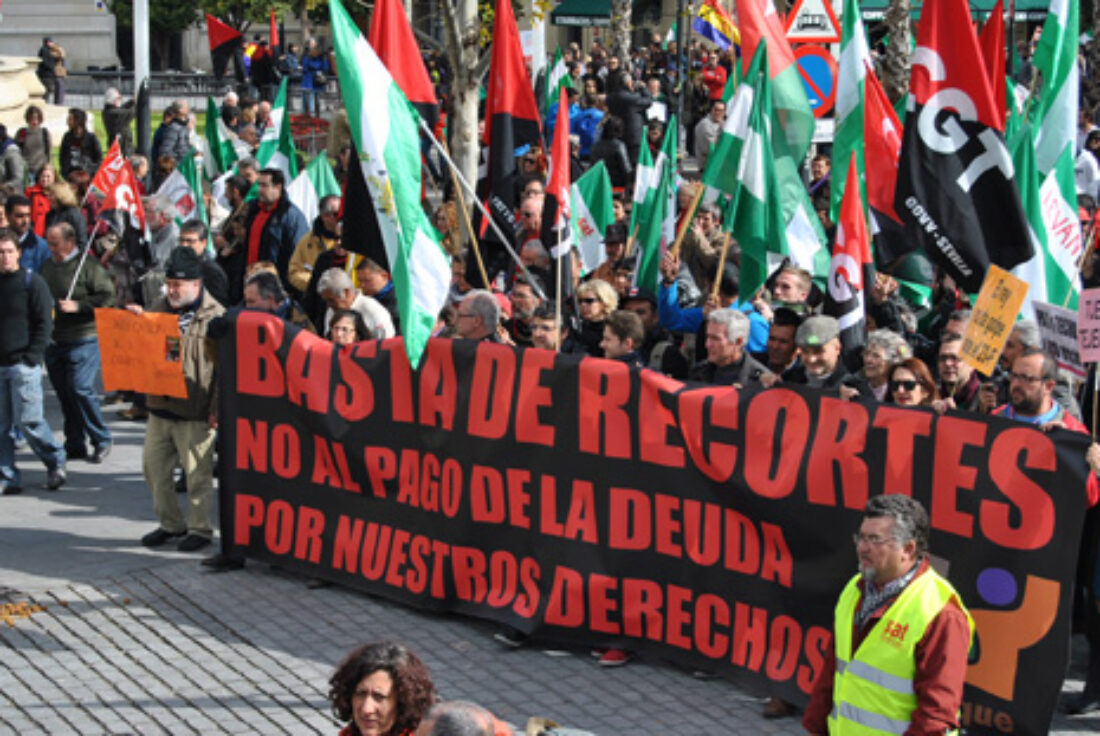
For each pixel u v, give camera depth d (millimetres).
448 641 8500
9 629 8766
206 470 10070
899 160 8555
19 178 19891
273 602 9156
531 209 11664
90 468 12344
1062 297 9680
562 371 8188
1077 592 8055
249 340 9461
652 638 7977
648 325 9719
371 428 8984
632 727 7324
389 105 8625
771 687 7457
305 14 39969
